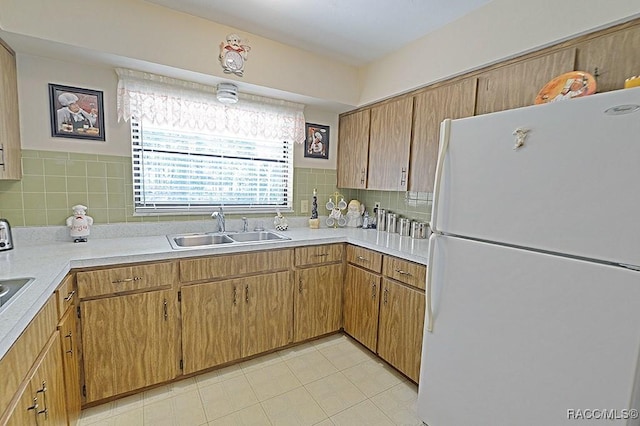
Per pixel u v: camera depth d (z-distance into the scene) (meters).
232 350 2.07
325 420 1.66
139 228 2.18
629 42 1.26
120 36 1.71
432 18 1.89
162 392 1.83
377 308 2.22
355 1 1.72
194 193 2.43
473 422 1.33
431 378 1.51
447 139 1.39
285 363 2.18
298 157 2.86
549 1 1.47
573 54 1.42
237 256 2.03
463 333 1.35
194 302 1.90
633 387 0.89
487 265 1.24
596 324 0.95
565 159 1.00
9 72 1.63
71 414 1.44
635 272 0.87
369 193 3.11
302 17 1.90
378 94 2.51
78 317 1.56
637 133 0.85
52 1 1.55
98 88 1.96
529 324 1.12
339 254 2.51
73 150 1.93
